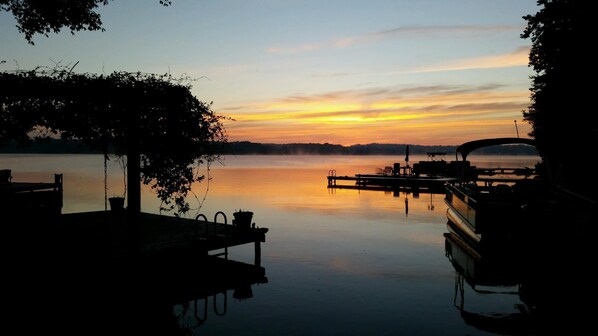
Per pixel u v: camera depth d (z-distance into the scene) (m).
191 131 9.03
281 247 14.23
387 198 28.95
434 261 12.36
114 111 8.36
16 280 7.66
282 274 10.98
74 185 32.56
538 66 20.78
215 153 9.60
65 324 7.62
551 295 9.27
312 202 26.36
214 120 9.48
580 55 16.67
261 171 62.34
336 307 8.56
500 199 12.81
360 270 11.35
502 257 11.22
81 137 8.33
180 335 7.14
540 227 10.88
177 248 9.45
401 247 14.20
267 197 28.84
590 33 16.12
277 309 8.43
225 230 11.28
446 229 17.56
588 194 13.02
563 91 18.33
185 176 9.31
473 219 11.95
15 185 14.12
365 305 8.66
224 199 27.38
